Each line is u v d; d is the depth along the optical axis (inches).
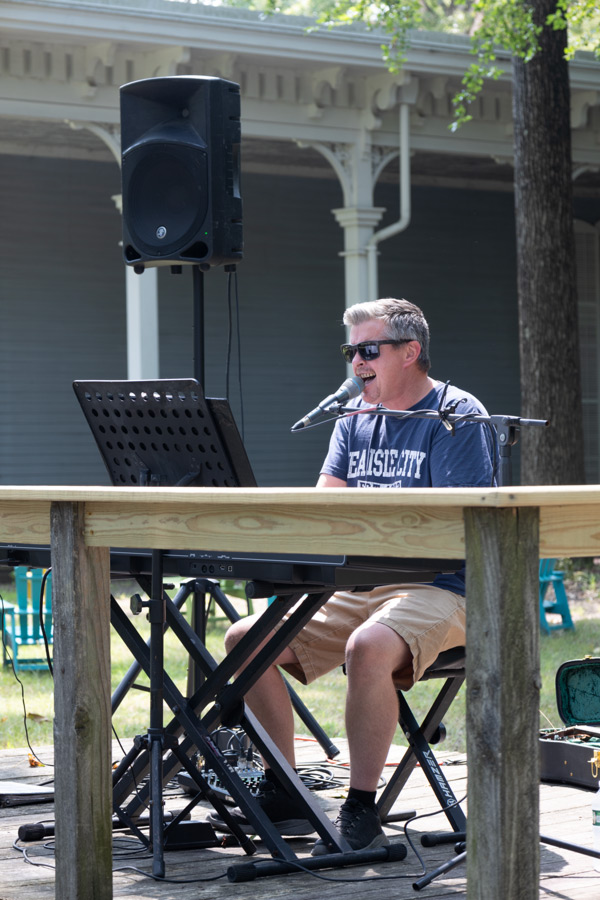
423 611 223.0
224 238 288.8
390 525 153.6
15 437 900.0
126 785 240.8
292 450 1018.7
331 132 814.5
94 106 733.9
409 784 292.7
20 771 309.1
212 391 979.3
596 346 1177.4
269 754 225.5
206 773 265.3
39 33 681.0
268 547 165.5
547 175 771.4
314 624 245.1
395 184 1068.5
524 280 786.2
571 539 151.4
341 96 813.2
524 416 789.2
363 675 219.3
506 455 229.5
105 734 187.6
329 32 753.6
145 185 294.4
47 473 913.5
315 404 1027.3
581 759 283.1
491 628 143.4
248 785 259.3
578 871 218.7
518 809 143.9
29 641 591.2
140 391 216.2
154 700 217.0
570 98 796.0
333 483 263.6
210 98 286.5
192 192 286.8
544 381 779.4
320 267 1029.2
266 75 785.6
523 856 144.2
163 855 229.6
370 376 253.0
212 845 238.2
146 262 296.8
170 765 241.9
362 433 261.1
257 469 1000.2
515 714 143.8
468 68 813.2
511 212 1124.5
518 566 144.1
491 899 143.1
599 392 1181.1
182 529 174.7
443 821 256.5
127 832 248.1
